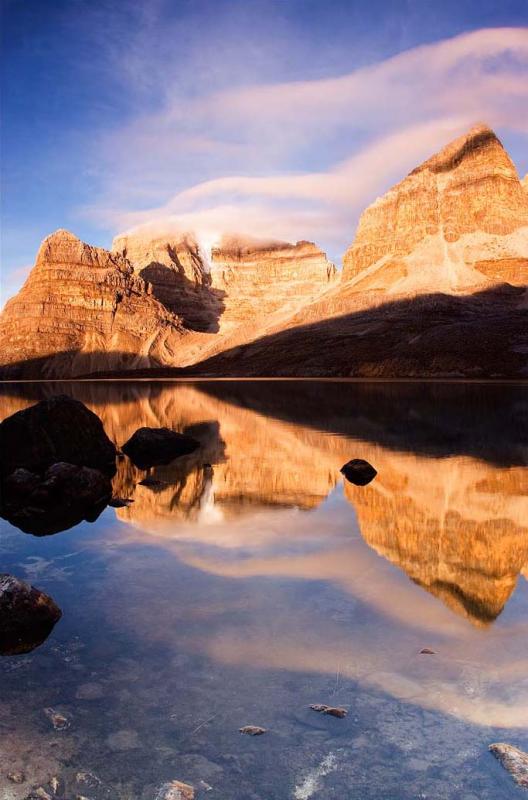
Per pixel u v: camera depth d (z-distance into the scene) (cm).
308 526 976
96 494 1252
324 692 477
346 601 657
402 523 980
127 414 3519
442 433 2308
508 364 11188
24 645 570
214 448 1992
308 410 3659
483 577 721
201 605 659
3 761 401
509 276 17338
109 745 417
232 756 404
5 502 1221
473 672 501
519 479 1341
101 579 751
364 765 394
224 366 15725
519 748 407
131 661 535
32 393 6788
